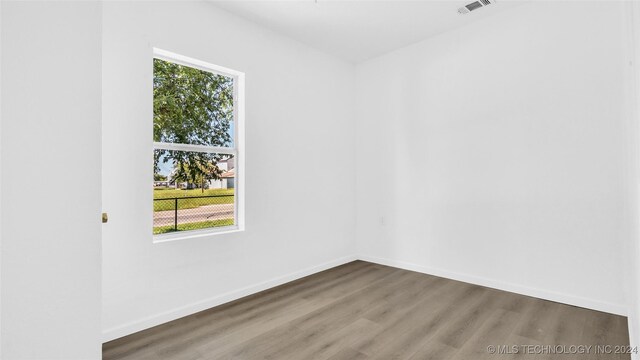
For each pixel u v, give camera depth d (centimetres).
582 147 281
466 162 352
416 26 350
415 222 396
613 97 266
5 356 52
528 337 232
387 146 422
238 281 314
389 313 275
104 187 233
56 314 56
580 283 283
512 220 320
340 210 431
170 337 237
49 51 55
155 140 278
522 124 313
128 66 244
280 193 355
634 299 204
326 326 252
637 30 155
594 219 276
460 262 358
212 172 316
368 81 442
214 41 297
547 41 299
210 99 312
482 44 339
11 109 52
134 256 246
